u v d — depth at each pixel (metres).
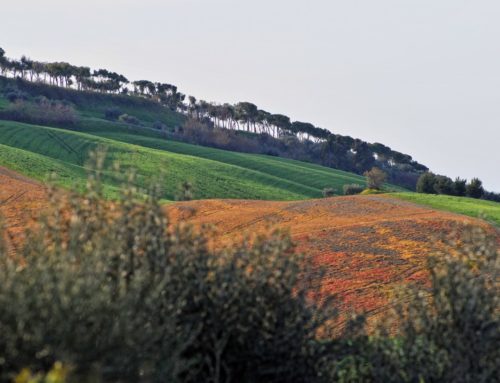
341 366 35.59
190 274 29.77
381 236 116.25
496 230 123.62
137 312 24.64
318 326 30.75
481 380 28.05
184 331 27.75
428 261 33.31
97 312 22.44
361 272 89.31
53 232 28.72
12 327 22.02
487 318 29.23
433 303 31.72
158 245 29.28
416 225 126.12
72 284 23.03
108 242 27.56
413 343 30.75
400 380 29.86
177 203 160.12
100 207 31.19
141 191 31.88
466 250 32.59
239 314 28.80
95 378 20.03
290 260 31.02
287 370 29.20
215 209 152.62
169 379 25.19
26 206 132.38
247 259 31.22
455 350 28.89
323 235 117.62
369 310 68.94
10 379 21.75
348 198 177.38
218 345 28.00
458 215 153.62
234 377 30.11
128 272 27.78
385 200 175.62
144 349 23.70
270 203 165.38
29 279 24.03
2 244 28.08
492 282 32.06
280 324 29.69
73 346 21.72
